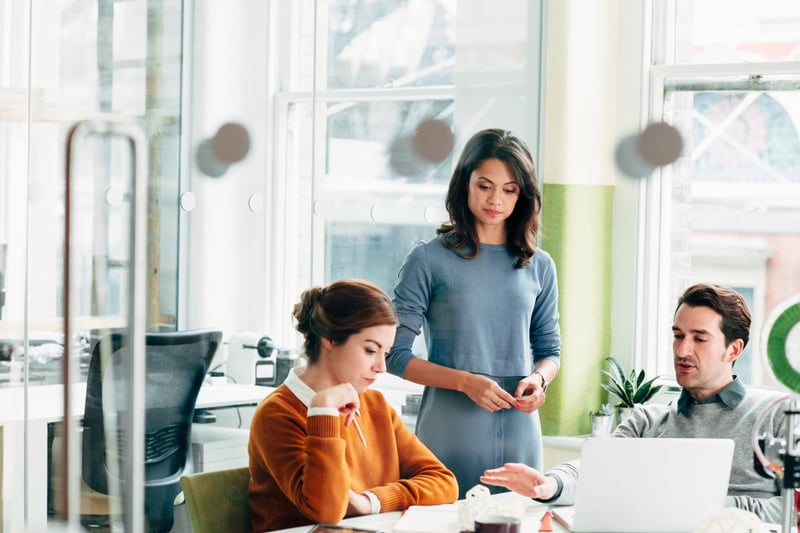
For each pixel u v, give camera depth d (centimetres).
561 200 414
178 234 252
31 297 229
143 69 243
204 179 258
